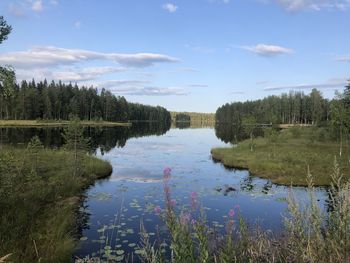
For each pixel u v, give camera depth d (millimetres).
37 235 9570
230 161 30141
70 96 122750
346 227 4141
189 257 3859
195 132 96062
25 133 59969
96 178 22250
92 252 9578
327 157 27906
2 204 11703
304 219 4730
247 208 14727
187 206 14109
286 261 4430
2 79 12305
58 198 15164
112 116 136750
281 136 53938
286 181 21000
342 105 34375
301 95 129125
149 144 52062
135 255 9203
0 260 5910
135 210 14141
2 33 11984
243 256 4316
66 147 22484
